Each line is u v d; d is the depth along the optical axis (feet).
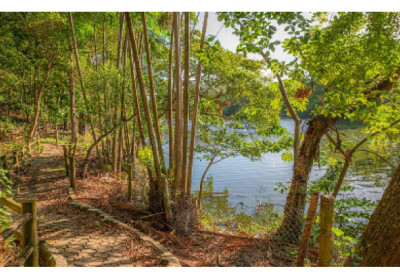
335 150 19.77
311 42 13.57
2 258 9.68
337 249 13.94
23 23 34.55
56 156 41.34
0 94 43.27
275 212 21.76
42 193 24.58
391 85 16.60
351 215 17.85
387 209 8.57
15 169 29.12
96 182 29.04
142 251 13.97
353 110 17.43
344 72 13.99
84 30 40.04
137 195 24.29
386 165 47.19
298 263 8.93
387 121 17.17
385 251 8.41
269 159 65.05
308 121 18.54
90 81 32.27
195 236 17.51
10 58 40.83
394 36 12.67
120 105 32.68
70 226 16.94
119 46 33.22
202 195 36.01
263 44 11.83
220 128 30.63
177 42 20.98
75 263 12.14
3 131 37.76
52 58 35.55
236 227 22.59
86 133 70.23
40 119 55.72
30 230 9.68
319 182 20.67
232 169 54.60
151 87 19.90
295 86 21.79
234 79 40.91
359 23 15.14
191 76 38.58
